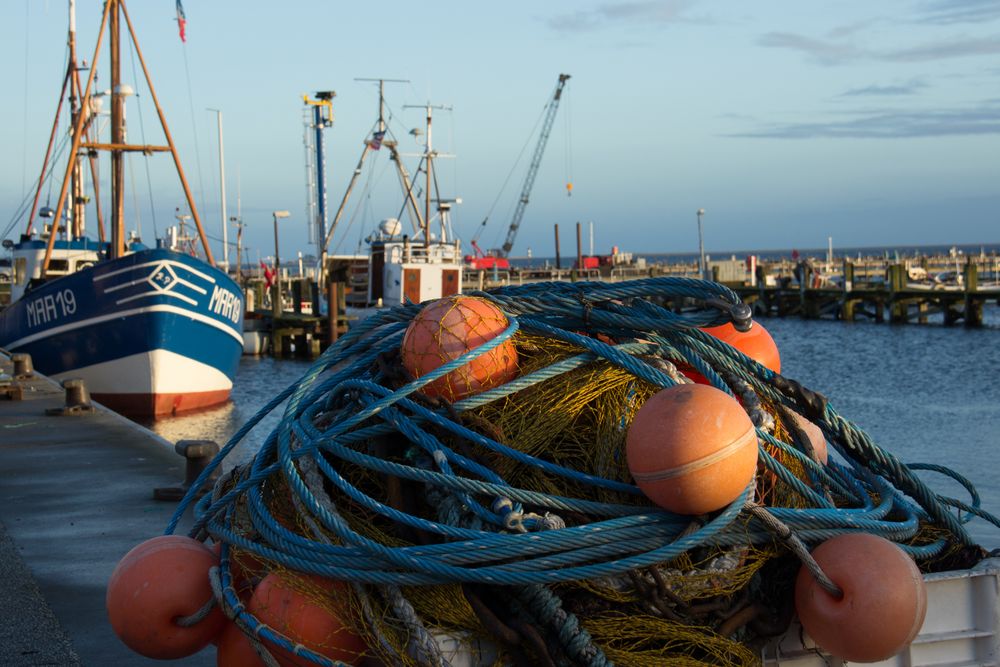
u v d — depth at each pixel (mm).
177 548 3623
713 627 3191
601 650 3053
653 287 3920
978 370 26359
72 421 12164
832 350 32594
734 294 3736
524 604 3191
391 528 3479
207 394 20469
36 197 26375
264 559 3488
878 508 3527
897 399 21344
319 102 41688
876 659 3088
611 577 3174
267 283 48188
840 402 20984
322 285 42656
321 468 3551
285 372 31062
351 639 3258
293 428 3875
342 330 35594
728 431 3020
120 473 8891
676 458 2990
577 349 3764
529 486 3432
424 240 40031
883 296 43188
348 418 3678
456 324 3670
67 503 7750
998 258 75750
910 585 3037
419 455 3566
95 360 19031
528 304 3992
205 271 19359
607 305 4051
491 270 52812
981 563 3357
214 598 3451
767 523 3180
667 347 3791
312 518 3479
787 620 3262
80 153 27078
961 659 3281
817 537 3293
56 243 24703
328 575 3246
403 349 3783
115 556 6277
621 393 3549
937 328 39875
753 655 3168
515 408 3582
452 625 3180
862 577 3039
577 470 3494
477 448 3516
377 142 41312
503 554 3111
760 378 3770
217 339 20156
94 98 27188
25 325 20109
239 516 3936
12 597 5480
